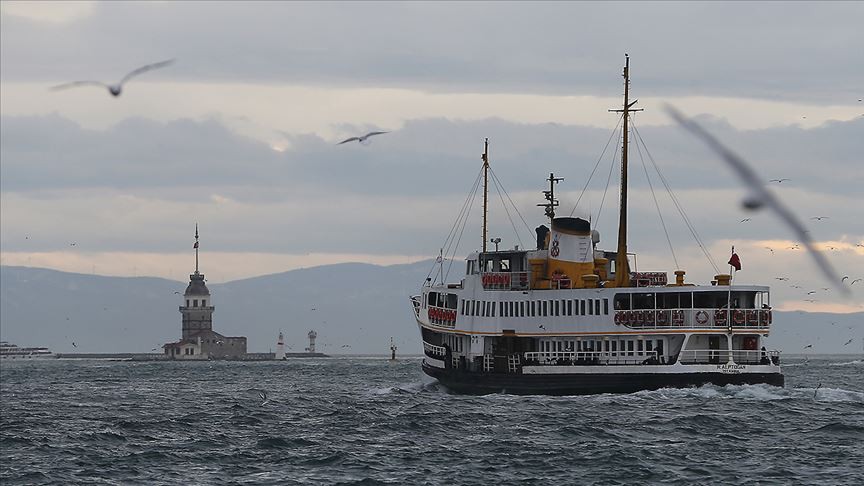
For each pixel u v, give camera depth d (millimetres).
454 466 163250
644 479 152875
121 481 156125
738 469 158625
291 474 159000
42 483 155375
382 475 157125
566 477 154625
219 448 183875
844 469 158000
